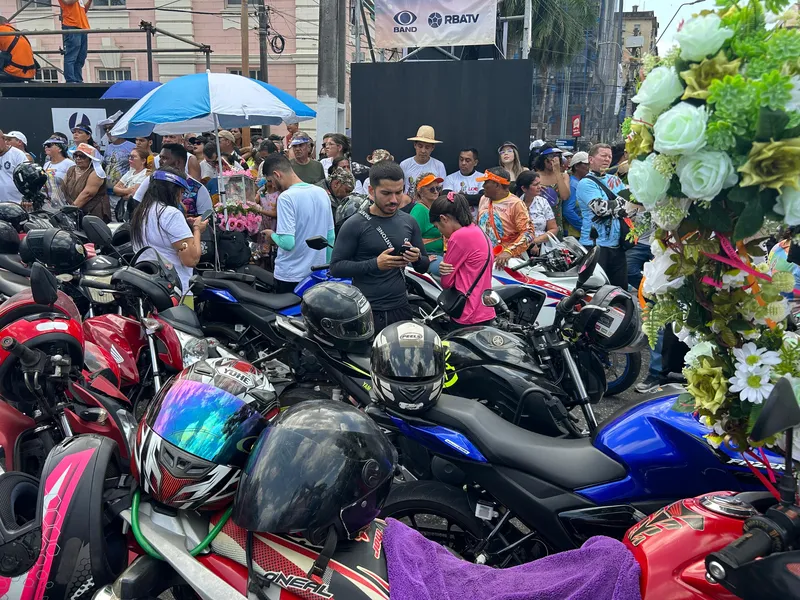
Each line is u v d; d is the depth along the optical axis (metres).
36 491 2.13
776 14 1.47
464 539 2.84
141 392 3.83
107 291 3.76
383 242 4.43
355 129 9.81
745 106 1.36
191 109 5.93
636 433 2.55
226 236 6.24
